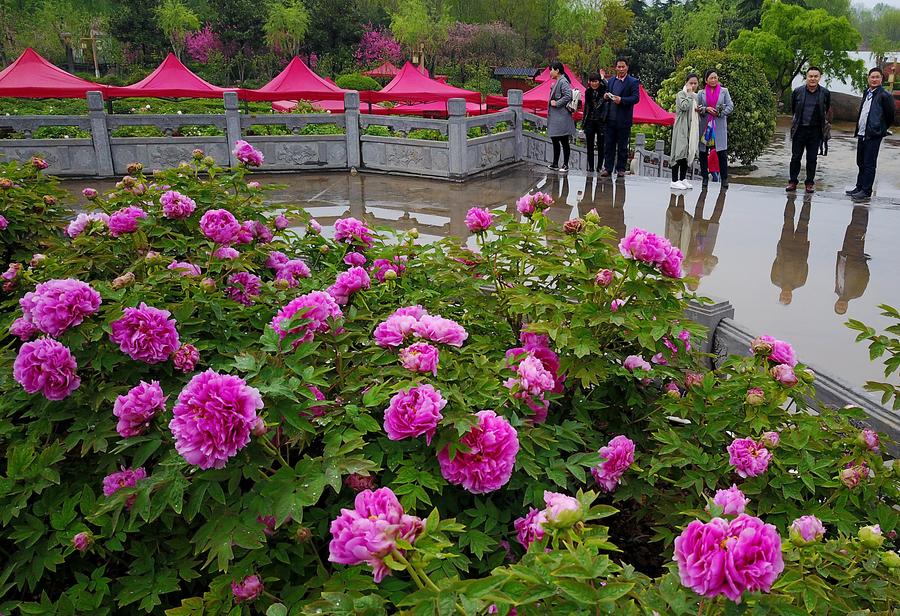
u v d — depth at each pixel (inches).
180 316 103.1
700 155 420.2
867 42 3863.2
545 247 129.5
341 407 87.4
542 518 65.4
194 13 1988.2
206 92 627.8
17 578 80.4
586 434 103.0
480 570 83.7
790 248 282.7
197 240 146.0
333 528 60.4
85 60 2121.1
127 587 80.0
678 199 387.2
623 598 63.9
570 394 114.8
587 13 2044.8
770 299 219.5
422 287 137.2
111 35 1915.6
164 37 1872.5
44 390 85.2
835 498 90.7
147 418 81.1
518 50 2012.8
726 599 56.2
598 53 2031.3
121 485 85.0
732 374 103.5
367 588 70.2
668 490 104.8
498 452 79.7
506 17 2244.1
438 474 82.7
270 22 1752.0
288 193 409.1
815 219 337.7
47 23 1919.3
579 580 55.4
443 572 76.5
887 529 85.5
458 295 130.6
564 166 488.4
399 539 57.7
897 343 105.0
